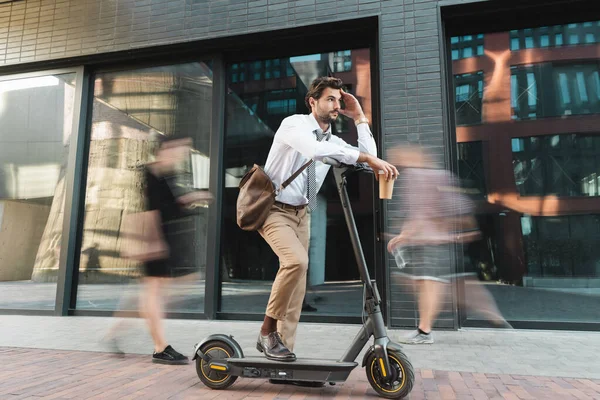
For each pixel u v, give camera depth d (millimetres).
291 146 2086
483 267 3982
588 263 3797
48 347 3189
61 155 5160
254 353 2912
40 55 5211
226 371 2111
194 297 4453
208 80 4855
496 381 2270
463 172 4168
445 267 3707
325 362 2029
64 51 5133
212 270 4441
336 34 4520
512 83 4188
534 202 3994
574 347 3111
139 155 4957
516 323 3824
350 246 4254
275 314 2107
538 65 4148
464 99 4270
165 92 4984
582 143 3975
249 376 2086
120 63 5168
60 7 5234
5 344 3305
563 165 3984
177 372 2475
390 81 4086
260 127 4719
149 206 2943
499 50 4238
